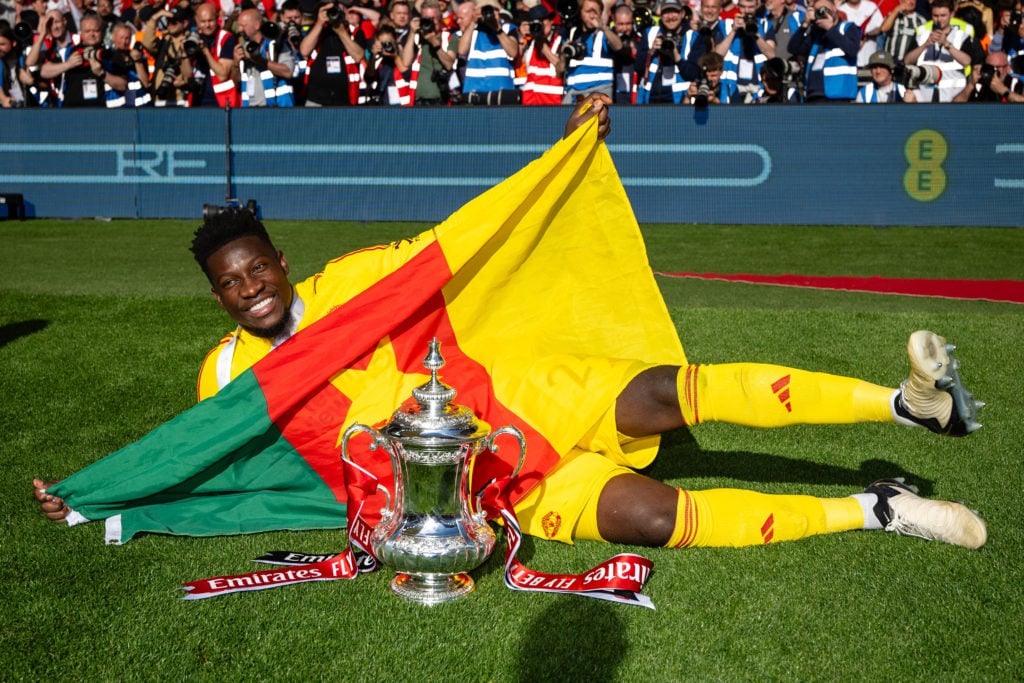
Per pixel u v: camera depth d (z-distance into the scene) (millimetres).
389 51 11445
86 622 2543
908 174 10719
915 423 2684
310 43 11492
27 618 2561
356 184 11500
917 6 11906
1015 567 2795
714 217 11031
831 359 5176
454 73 11883
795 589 2688
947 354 2539
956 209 10711
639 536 2902
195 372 5000
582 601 2631
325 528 3162
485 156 11211
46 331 5789
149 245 9773
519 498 2916
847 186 10812
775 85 10961
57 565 2871
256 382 2953
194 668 2338
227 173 11602
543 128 11039
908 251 9352
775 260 8953
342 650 2406
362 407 3023
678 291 7395
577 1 11016
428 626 2510
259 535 3117
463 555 2617
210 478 3113
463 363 3127
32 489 3473
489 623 2520
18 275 7910
